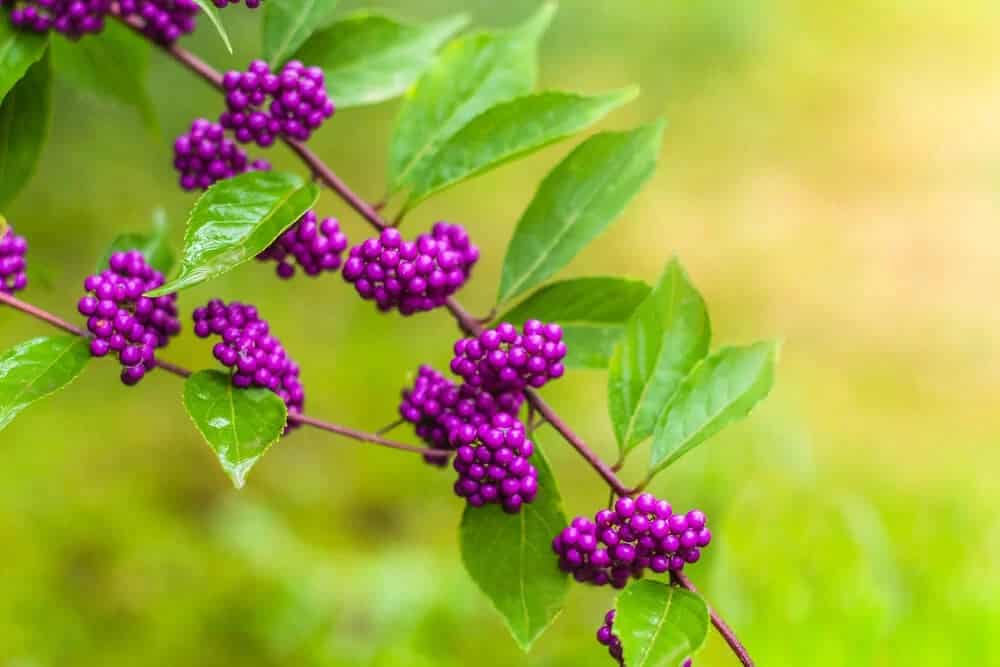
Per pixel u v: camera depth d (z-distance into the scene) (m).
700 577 0.94
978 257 2.49
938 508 1.40
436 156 0.65
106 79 0.72
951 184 2.83
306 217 0.64
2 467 1.40
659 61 3.21
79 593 1.21
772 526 0.95
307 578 1.26
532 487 0.63
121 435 1.55
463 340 0.63
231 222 0.62
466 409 0.64
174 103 1.97
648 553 0.62
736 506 0.98
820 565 0.91
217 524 1.37
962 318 2.26
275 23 0.67
